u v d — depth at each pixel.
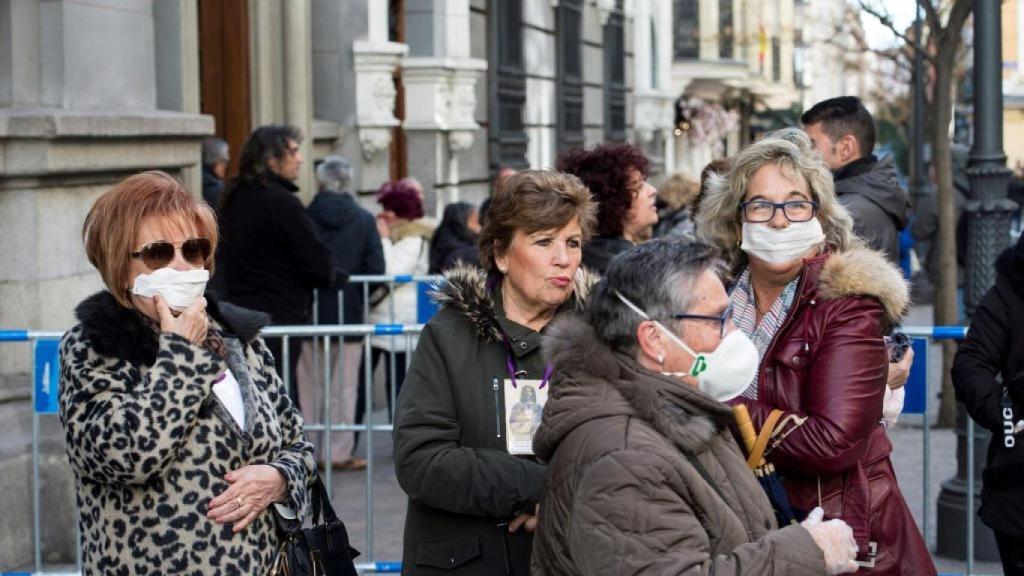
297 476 3.95
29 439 7.44
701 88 42.16
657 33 32.19
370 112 13.54
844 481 4.12
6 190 7.54
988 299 5.03
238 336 4.04
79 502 3.82
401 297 10.61
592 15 25.08
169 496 3.71
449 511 4.12
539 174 4.23
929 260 16.91
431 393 4.20
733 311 4.36
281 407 4.11
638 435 3.33
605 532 3.23
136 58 8.81
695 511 3.34
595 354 3.45
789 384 4.13
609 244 5.89
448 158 15.92
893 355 4.70
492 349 4.23
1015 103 45.59
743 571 3.22
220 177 10.94
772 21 50.50
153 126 8.43
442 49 15.52
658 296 3.47
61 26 7.95
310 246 9.13
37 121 7.41
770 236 4.22
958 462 7.83
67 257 7.88
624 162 5.98
